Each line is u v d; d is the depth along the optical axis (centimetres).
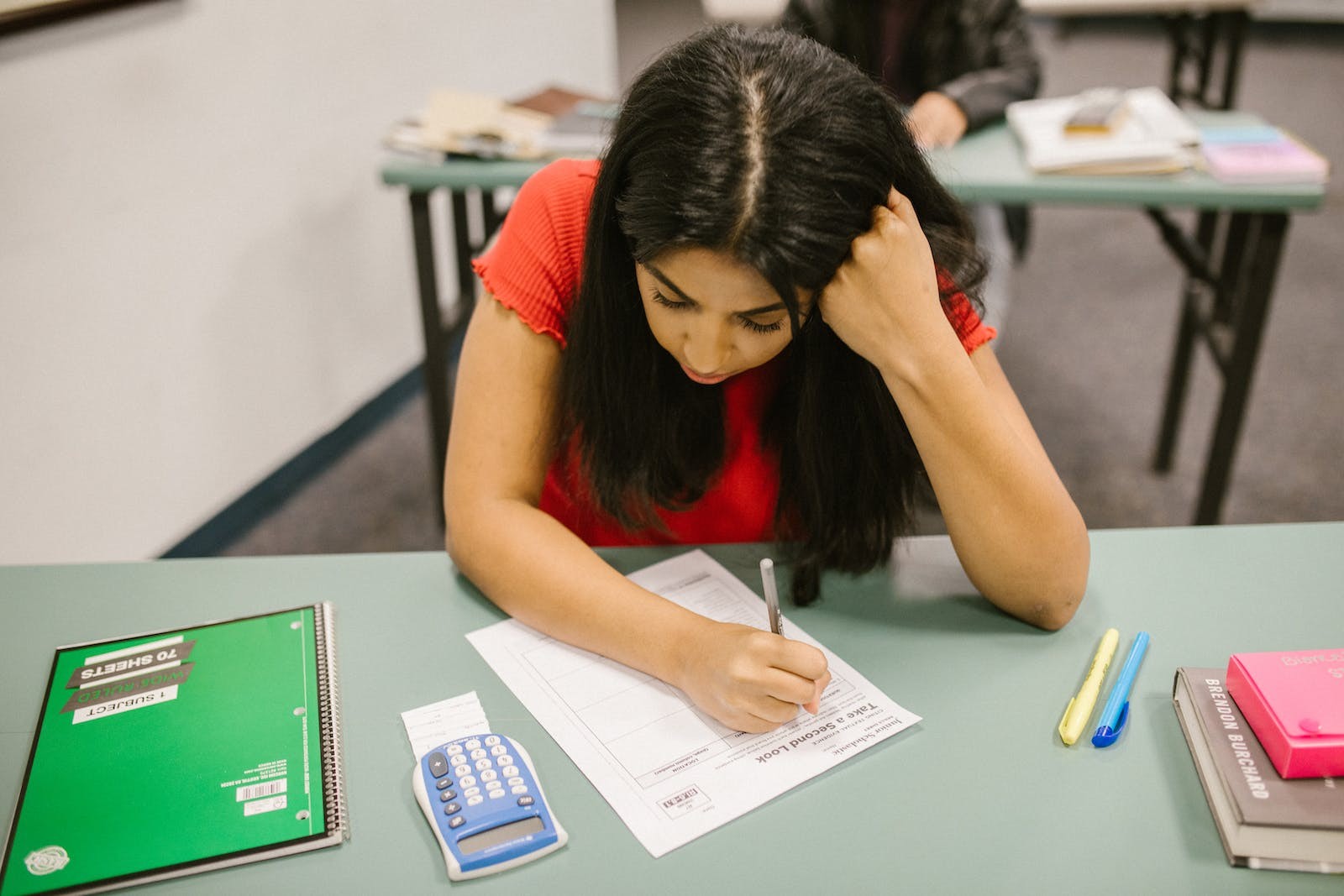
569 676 79
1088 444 243
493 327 89
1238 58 288
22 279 164
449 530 89
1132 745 72
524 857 63
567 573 82
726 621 84
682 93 68
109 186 177
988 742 72
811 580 88
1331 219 362
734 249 64
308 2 218
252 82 206
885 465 88
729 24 75
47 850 63
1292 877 62
